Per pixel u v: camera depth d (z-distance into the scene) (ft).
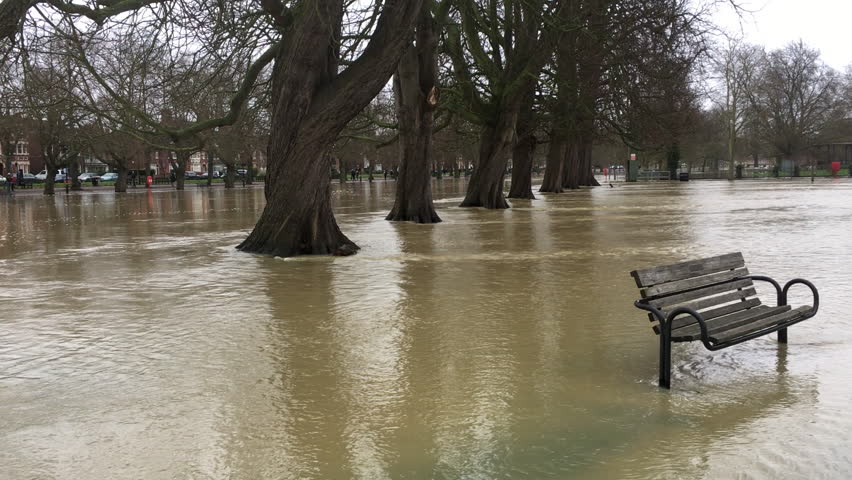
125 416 17.93
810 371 20.94
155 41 53.36
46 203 139.74
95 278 42.09
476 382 20.52
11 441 16.31
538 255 51.24
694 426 16.74
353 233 71.10
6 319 30.35
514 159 142.31
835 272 39.55
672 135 143.95
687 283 22.00
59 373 21.97
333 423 17.30
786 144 270.87
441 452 15.47
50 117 137.28
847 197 127.85
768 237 60.03
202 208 118.32
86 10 50.57
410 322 28.94
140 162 336.70
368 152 286.66
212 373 21.76
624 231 69.46
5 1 47.06
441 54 111.75
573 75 113.50
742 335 20.39
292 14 53.72
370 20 67.56
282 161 53.31
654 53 105.19
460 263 47.47
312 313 31.04
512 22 105.19
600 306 31.89
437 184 270.46
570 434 16.38
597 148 331.77
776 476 13.97
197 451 15.62
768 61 275.80
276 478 14.24
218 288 38.17
